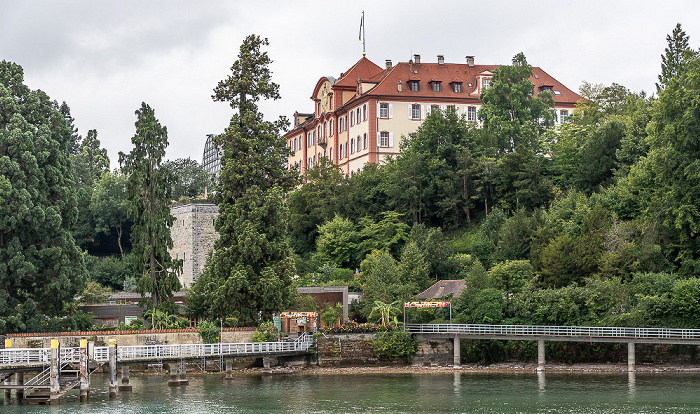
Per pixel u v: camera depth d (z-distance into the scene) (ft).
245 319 317.63
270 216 328.90
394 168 442.91
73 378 242.17
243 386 270.87
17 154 305.73
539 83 508.94
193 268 432.66
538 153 449.48
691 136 310.04
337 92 515.09
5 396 248.52
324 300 351.25
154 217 338.54
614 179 384.68
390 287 344.49
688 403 231.71
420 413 221.87
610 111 463.01
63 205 315.37
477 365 319.06
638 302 301.63
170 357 268.00
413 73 489.67
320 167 459.73
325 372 305.32
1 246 303.48
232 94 348.38
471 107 486.79
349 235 416.26
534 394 250.78
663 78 402.52
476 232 411.95
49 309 309.83
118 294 410.72
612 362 312.91
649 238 319.68
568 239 331.98
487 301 322.55
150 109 350.43
